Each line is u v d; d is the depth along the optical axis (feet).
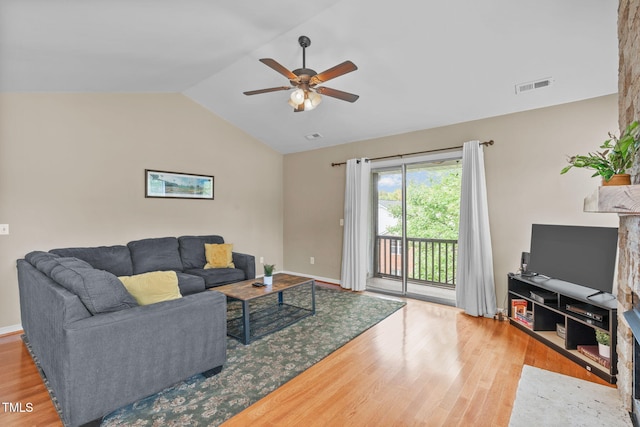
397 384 7.20
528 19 7.96
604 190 4.48
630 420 5.81
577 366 7.98
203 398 6.63
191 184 15.25
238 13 8.16
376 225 17.56
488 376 7.54
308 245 18.63
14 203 10.39
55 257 8.70
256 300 13.94
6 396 6.65
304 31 9.51
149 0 6.61
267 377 7.48
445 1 7.93
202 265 14.24
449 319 11.52
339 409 6.31
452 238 15.72
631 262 5.62
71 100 11.61
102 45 8.31
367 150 16.12
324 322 11.17
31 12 6.23
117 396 5.83
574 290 8.87
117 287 6.25
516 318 10.68
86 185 11.95
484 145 12.28
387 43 9.64
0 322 10.09
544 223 11.00
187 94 14.83
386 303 13.47
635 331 4.66
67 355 5.30
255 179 18.26
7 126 10.26
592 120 10.15
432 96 11.71
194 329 6.97
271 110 14.96
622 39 6.04
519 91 10.51
